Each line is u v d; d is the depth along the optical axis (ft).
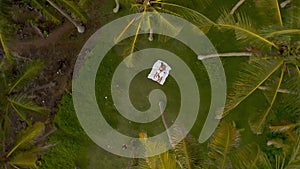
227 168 30.63
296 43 29.63
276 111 34.83
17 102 31.94
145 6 31.14
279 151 35.27
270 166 31.60
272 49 30.30
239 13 35.65
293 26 28.86
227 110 31.24
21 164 31.50
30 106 32.07
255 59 29.73
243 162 31.07
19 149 31.42
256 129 32.91
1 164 31.89
